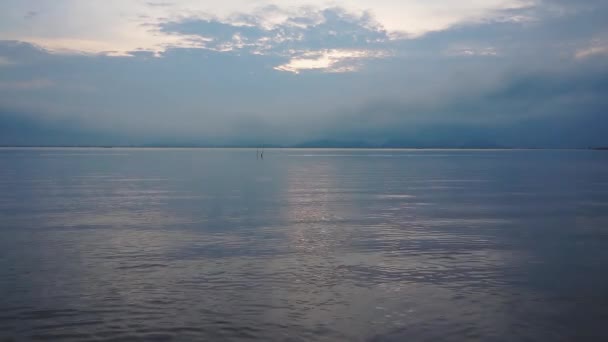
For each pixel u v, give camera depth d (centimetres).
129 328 1122
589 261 1697
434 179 5528
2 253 1789
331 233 2191
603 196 3678
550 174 6475
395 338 1076
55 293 1348
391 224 2428
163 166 8562
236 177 5722
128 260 1700
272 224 2414
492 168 8188
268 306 1262
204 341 1057
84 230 2236
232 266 1628
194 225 2375
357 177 5819
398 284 1446
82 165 8788
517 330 1118
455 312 1223
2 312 1211
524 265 1648
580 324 1150
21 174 6128
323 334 1095
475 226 2375
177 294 1348
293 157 15625
